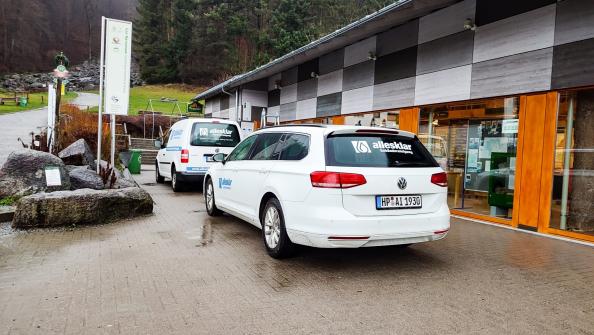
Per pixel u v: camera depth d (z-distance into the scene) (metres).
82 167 9.14
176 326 3.28
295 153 5.07
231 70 57.16
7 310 3.51
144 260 4.98
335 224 4.33
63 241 5.78
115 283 4.19
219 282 4.29
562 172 6.64
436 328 3.33
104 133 14.42
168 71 65.19
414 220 4.61
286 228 4.86
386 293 4.07
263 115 14.77
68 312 3.49
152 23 68.62
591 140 6.38
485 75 7.85
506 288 4.28
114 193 7.31
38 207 6.48
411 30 9.69
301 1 50.25
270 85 17.62
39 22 91.12
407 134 5.12
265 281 4.35
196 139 10.90
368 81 11.23
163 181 13.61
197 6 58.97
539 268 4.97
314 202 4.48
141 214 7.71
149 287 4.10
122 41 9.65
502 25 7.51
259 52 53.22
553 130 6.70
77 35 99.94
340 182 4.38
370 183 4.44
